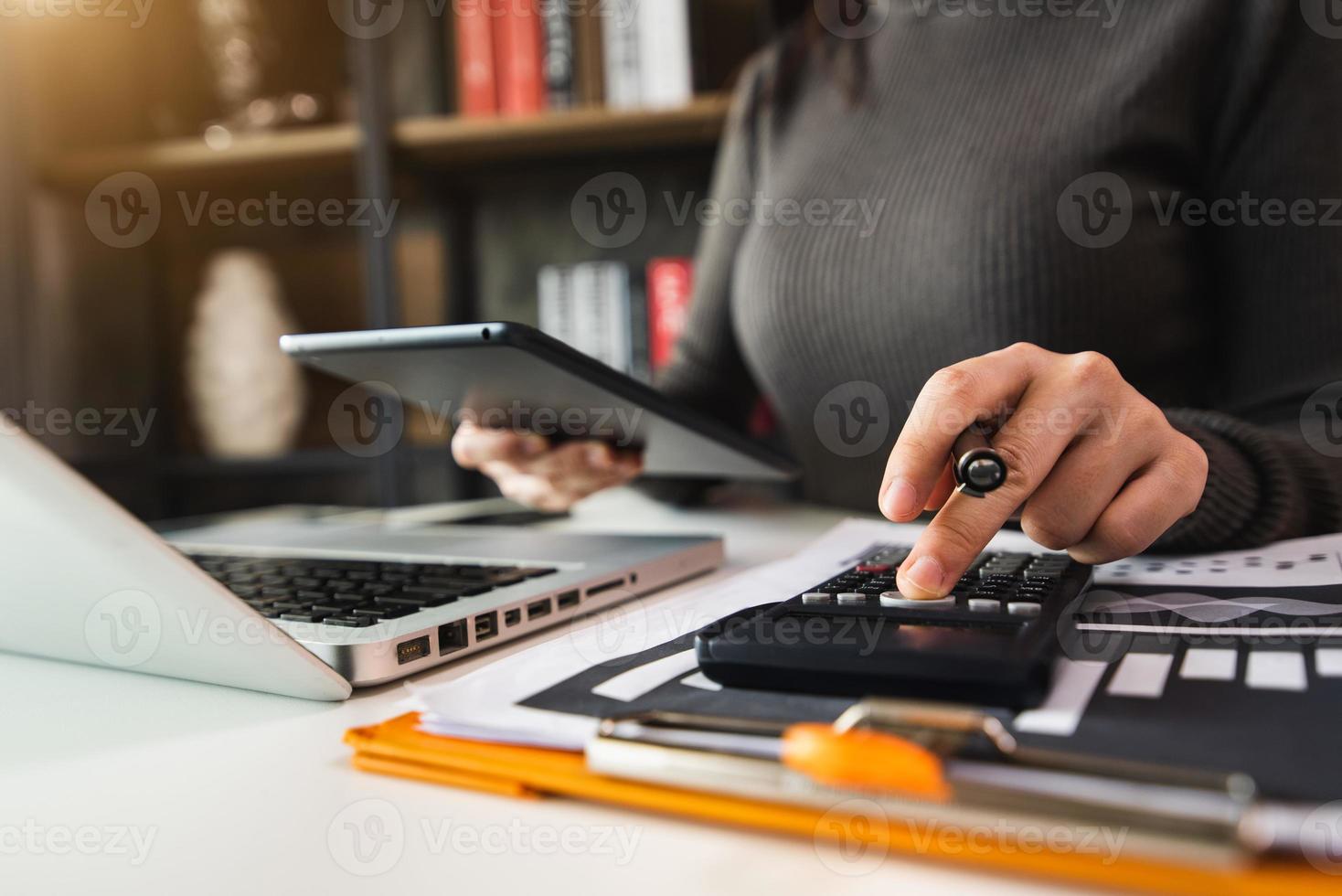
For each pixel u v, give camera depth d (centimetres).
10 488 22
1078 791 16
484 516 71
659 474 75
